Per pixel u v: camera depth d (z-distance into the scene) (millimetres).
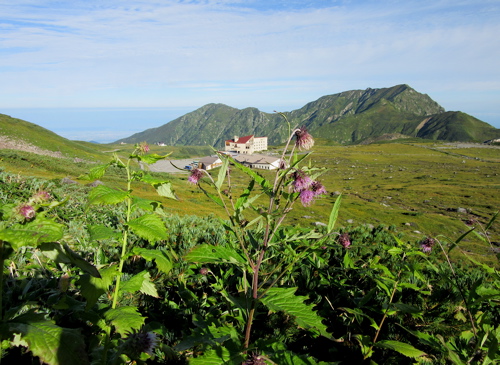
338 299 4207
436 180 99125
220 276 4969
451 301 3920
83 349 1985
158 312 3984
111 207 10719
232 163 2766
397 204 67500
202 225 8625
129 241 5582
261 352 2385
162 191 2646
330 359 3434
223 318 3695
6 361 2434
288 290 2736
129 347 2236
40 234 1735
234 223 2752
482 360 2432
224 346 2521
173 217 8906
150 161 2607
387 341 3090
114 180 34875
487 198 69375
